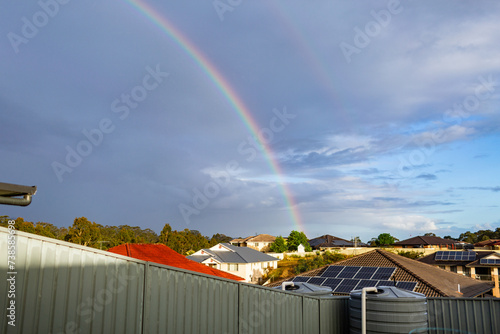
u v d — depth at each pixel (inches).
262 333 371.9
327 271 1021.2
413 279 896.3
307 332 434.3
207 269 948.0
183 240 3014.3
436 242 3371.1
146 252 935.7
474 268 1967.3
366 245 4131.4
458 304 486.3
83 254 239.9
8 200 223.1
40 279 217.8
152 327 275.0
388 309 414.9
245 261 2266.2
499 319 478.6
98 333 244.2
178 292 296.5
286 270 2571.4
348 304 505.7
